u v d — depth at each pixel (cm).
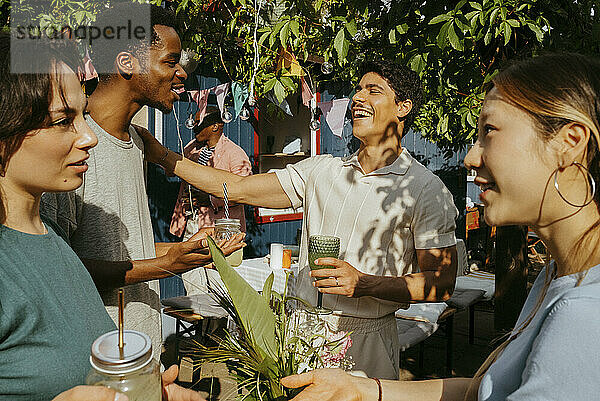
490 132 89
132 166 189
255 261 407
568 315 73
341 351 150
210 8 376
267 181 236
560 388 71
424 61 271
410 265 211
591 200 82
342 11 307
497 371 89
